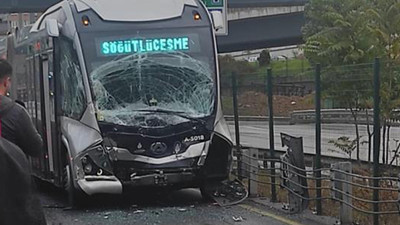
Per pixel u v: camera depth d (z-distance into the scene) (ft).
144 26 43.78
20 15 177.58
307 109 53.31
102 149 41.52
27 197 17.21
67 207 44.62
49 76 47.16
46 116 48.75
